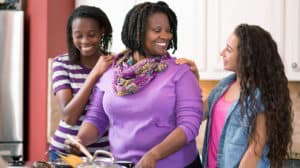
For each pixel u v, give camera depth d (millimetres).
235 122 1696
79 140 1715
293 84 3205
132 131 1623
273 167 1688
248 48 1708
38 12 3764
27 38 3963
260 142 1649
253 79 1686
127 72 1625
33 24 3852
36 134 3834
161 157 1532
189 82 1631
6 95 3758
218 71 3064
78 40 2035
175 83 1616
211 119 1829
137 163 1549
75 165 1605
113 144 1687
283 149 1706
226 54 1800
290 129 1751
